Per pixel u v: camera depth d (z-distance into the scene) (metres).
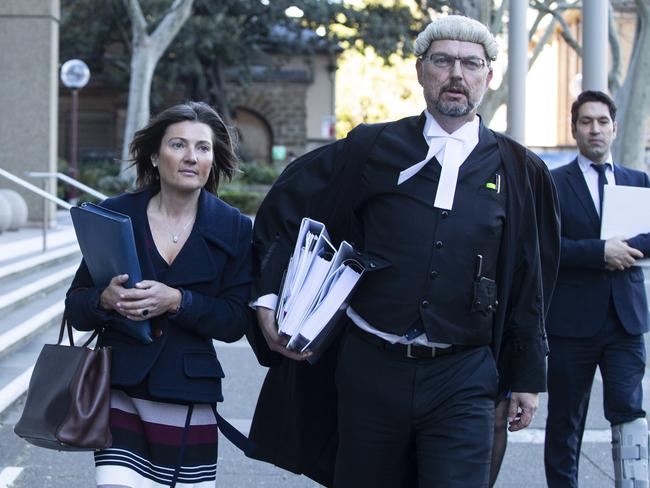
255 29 34.50
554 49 48.38
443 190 3.18
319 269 3.20
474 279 3.18
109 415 3.09
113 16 33.59
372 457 3.25
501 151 3.30
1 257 11.34
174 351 3.21
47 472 5.36
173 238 3.35
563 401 4.55
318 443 3.60
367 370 3.21
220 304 3.30
